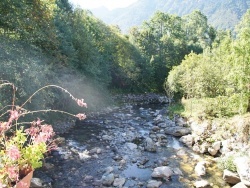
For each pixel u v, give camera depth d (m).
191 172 12.06
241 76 16.59
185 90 31.55
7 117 12.14
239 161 11.09
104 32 46.81
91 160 13.19
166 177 11.31
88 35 30.83
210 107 20.48
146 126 22.05
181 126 21.28
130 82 50.72
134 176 11.62
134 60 54.09
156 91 56.78
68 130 18.84
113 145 15.94
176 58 66.50
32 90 14.81
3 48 13.78
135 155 14.38
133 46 56.06
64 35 25.52
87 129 19.55
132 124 22.59
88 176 11.17
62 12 29.30
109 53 44.59
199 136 16.95
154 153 14.90
